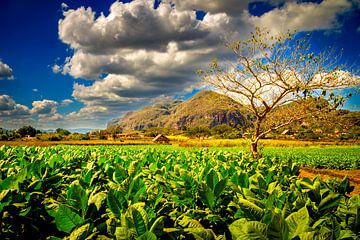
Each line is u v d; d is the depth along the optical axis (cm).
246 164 632
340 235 207
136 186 322
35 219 336
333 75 1229
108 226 238
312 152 4275
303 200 259
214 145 5738
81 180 380
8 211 297
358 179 1727
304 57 1240
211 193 304
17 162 593
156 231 212
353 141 7950
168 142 9306
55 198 405
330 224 227
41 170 436
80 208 272
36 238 335
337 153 4088
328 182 378
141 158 793
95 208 277
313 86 1257
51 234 348
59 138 9244
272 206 248
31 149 989
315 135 8231
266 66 1273
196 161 807
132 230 212
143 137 14312
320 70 1240
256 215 228
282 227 166
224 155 896
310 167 2519
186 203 335
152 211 250
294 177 476
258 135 1425
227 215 309
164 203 324
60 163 629
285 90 1294
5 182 319
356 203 264
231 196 319
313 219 256
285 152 4103
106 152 1144
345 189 367
